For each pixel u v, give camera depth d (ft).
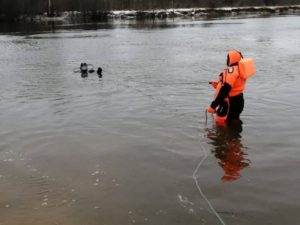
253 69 29.94
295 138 26.78
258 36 113.80
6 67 65.41
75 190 20.42
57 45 102.68
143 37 122.11
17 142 27.43
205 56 73.72
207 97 38.75
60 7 246.27
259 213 17.74
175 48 89.71
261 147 25.34
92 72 56.39
